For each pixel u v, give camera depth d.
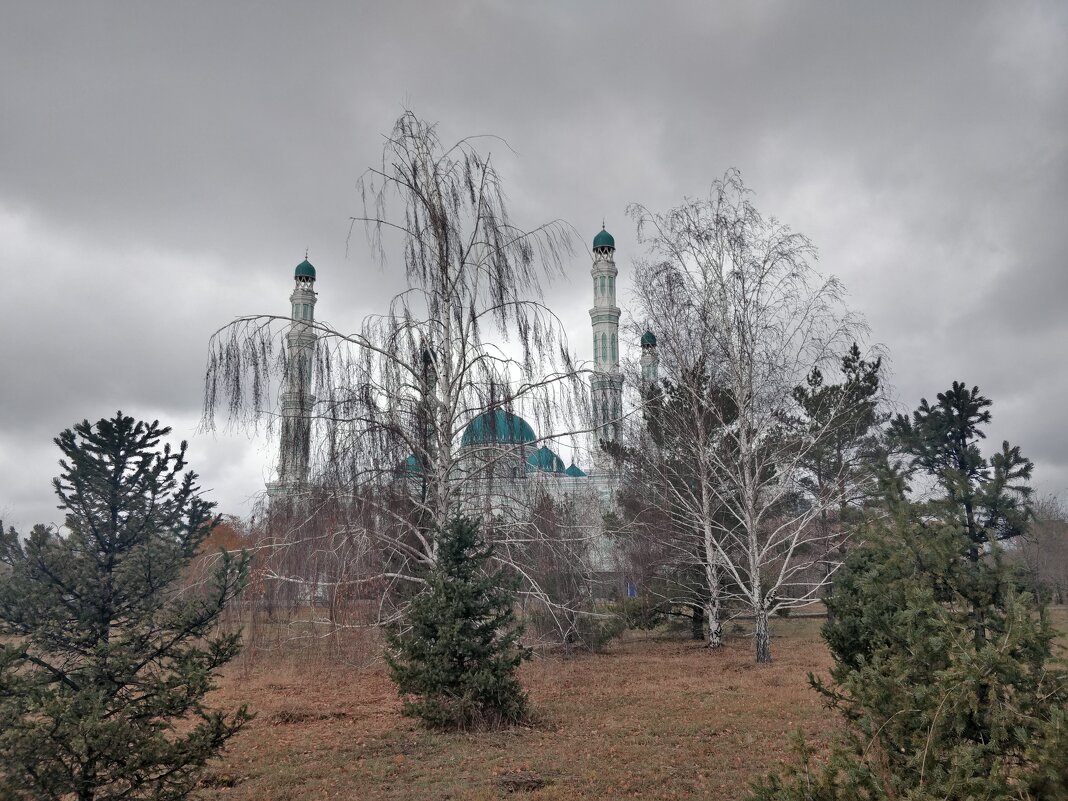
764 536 21.50
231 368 12.03
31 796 5.18
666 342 19.20
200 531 6.99
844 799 4.06
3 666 5.24
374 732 10.47
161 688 5.87
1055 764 3.59
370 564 12.79
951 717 4.54
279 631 14.07
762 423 18.88
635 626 24.03
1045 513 33.31
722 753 9.18
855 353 22.30
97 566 6.31
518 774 8.37
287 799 7.57
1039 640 4.68
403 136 13.73
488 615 11.12
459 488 13.26
